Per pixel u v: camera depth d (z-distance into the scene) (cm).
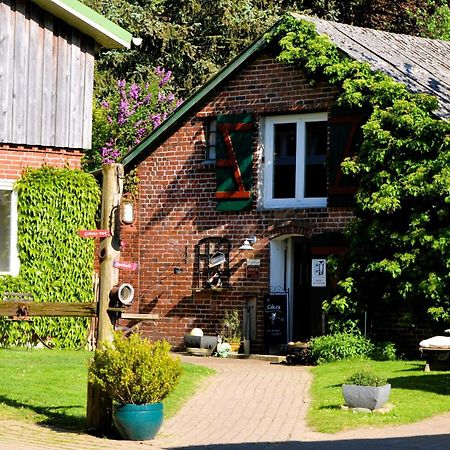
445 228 2155
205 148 2605
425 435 1378
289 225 2453
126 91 3584
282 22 2472
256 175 2523
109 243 1477
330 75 2384
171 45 4109
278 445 1347
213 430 1489
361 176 2286
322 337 2250
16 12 2248
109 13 4009
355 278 2267
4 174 2233
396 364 2072
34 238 2250
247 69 2544
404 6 4003
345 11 4084
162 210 2644
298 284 2506
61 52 2300
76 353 2108
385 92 2303
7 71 2231
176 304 2603
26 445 1323
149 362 1409
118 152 3334
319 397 1709
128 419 1392
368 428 1448
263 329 2466
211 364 2230
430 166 2192
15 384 1691
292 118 2503
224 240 2547
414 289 2177
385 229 2212
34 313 1524
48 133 2278
